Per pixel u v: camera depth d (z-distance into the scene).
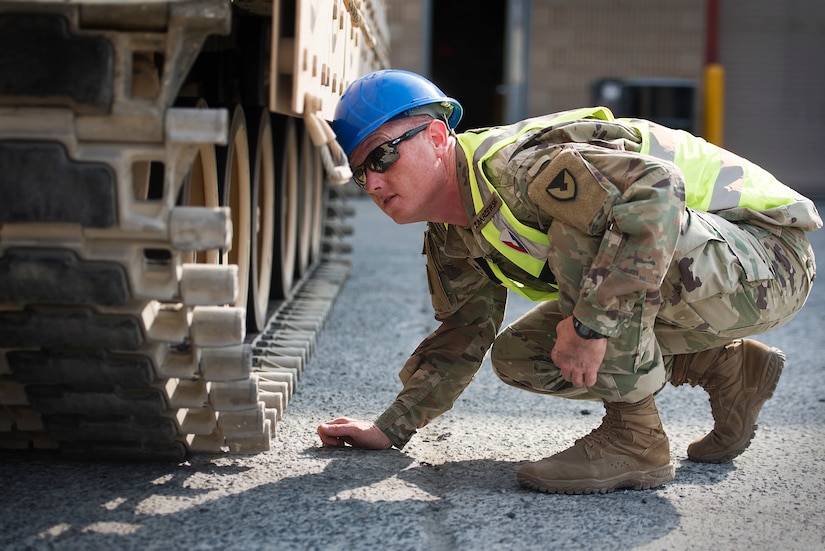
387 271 6.89
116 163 1.99
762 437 3.13
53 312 2.13
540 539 2.22
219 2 1.96
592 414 3.36
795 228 2.61
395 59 14.49
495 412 3.35
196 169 3.07
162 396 2.35
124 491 2.42
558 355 2.34
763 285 2.50
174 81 2.00
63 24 1.94
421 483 2.58
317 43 2.51
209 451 2.67
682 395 3.68
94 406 2.36
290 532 2.20
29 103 1.97
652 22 14.86
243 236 3.66
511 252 2.46
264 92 3.70
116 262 2.04
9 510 2.27
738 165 2.60
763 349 2.77
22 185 1.97
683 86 13.84
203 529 2.20
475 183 2.42
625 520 2.36
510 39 14.94
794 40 15.37
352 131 2.43
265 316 4.21
